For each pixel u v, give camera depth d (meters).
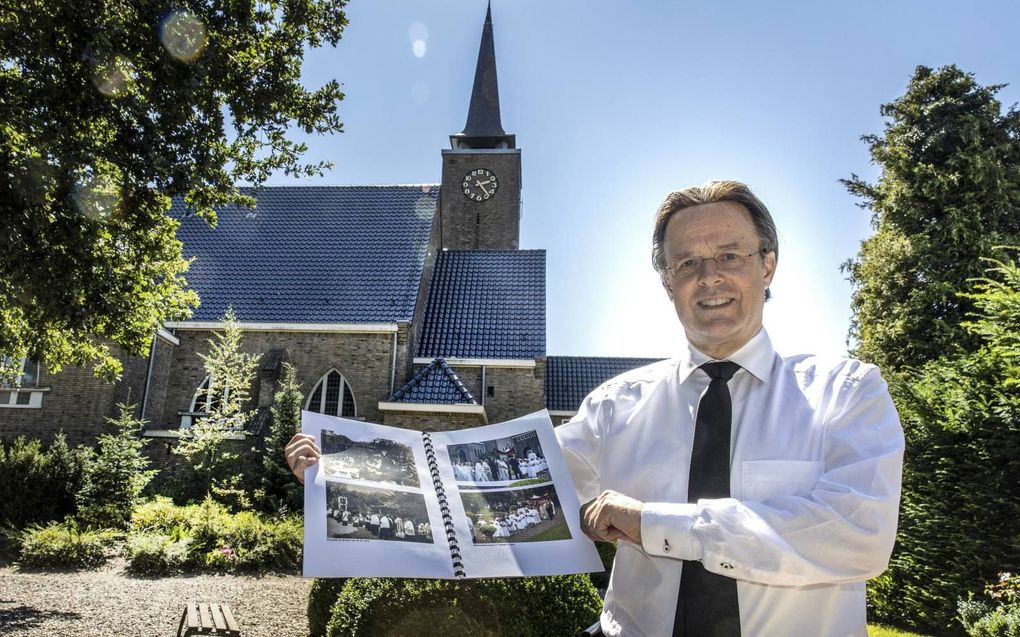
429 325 27.02
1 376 16.25
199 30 8.45
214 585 12.64
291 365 22.73
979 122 23.25
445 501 2.27
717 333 2.17
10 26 7.87
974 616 9.35
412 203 30.03
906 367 17.05
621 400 2.41
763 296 2.25
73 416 20.72
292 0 9.52
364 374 23.88
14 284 8.57
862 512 1.74
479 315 27.48
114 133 8.62
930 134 23.97
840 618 1.90
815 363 2.19
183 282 12.76
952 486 10.59
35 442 17.56
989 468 10.16
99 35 7.65
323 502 2.16
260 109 9.41
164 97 8.51
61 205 8.49
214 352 24.12
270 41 9.57
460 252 31.27
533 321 27.12
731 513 1.79
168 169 8.57
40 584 11.74
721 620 1.90
